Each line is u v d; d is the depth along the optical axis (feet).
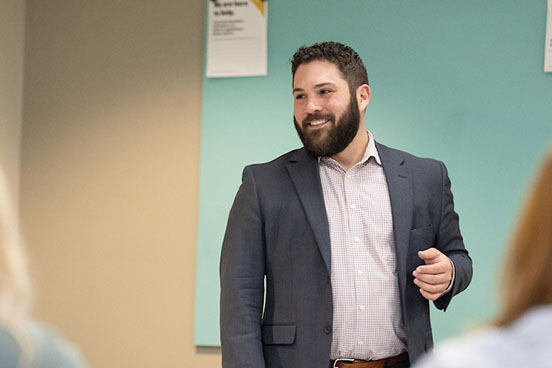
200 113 16.71
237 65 16.47
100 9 17.19
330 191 10.71
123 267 16.76
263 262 10.71
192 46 16.80
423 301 10.55
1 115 16.74
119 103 17.02
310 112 10.51
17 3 17.22
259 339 10.36
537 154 15.31
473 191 15.53
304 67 10.71
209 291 16.28
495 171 15.48
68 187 17.10
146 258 16.69
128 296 16.70
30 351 4.94
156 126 16.84
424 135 15.75
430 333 10.55
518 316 4.18
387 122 15.89
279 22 16.40
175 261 16.57
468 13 15.71
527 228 4.17
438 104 15.74
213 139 16.49
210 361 16.30
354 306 10.24
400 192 10.61
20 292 5.00
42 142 17.25
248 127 16.43
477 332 4.20
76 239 16.99
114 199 16.90
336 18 16.21
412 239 10.51
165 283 16.57
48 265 17.02
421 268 9.98
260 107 16.40
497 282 4.31
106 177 16.97
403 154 11.14
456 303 15.44
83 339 16.80
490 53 15.60
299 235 10.48
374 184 10.71
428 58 15.83
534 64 15.42
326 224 10.41
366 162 10.85
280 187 10.74
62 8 17.33
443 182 11.02
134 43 17.02
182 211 16.62
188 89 16.79
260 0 16.46
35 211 17.19
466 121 15.62
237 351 10.19
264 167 11.11
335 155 10.83
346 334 10.23
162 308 16.55
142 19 17.02
